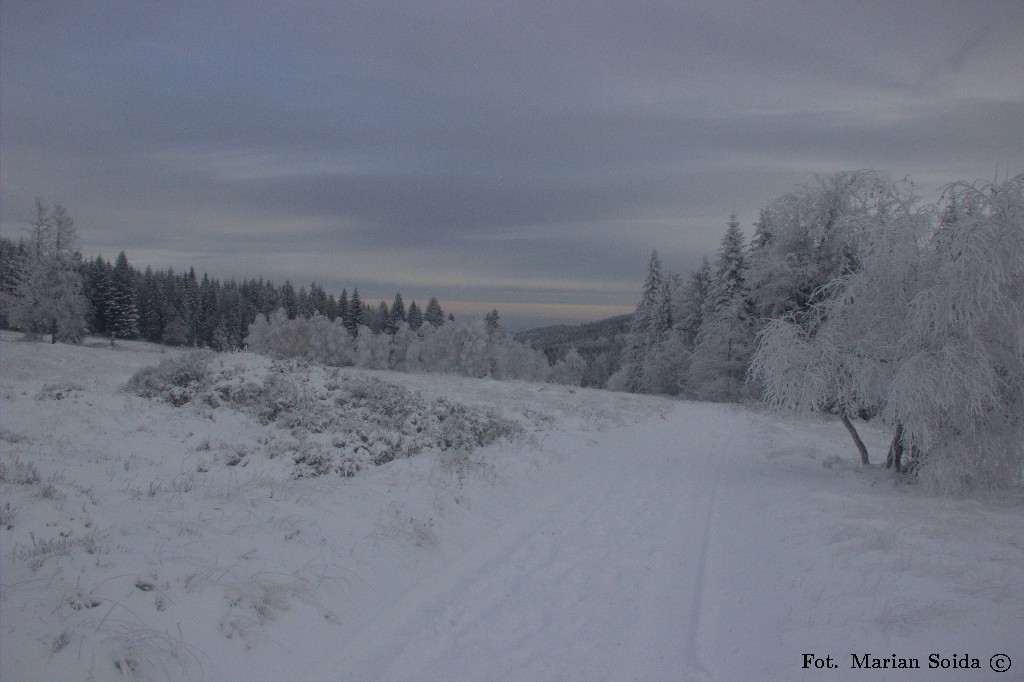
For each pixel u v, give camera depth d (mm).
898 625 5090
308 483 8734
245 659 4441
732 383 35875
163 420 11703
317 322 61312
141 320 82500
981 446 10617
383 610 5727
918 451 11523
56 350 28875
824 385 11820
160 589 4773
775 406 13016
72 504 6570
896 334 11742
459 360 56562
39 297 43000
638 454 15328
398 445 11945
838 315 12648
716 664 4844
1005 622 5074
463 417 14711
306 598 5375
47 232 43281
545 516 9234
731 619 5695
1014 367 10664
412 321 96688
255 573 5496
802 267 29938
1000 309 10234
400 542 7055
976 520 8352
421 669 4695
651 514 9586
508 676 4625
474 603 6004
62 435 10039
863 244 12336
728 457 15516
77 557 4973
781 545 7723
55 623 4070
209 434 11367
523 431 14930
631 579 6777
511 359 69375
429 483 9531
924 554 6828
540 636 5332
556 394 26266
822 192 29406
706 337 37562
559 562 7254
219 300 91188
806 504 9766
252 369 14617
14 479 7121
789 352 12406
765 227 34500
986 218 10398
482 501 9453
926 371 10500
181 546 5645
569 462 13258
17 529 5535
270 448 10875
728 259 37938
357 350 63438
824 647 4887
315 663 4672
